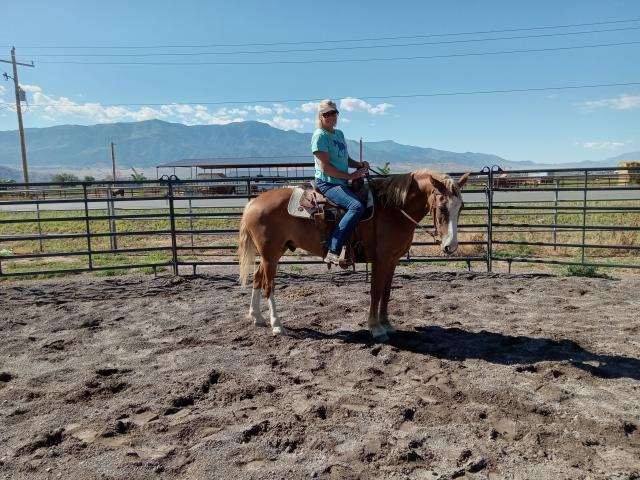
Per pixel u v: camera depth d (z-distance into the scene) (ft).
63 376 14.51
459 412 11.78
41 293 25.48
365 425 11.21
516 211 60.70
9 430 11.32
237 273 30.19
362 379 13.80
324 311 20.92
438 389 12.96
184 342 17.40
